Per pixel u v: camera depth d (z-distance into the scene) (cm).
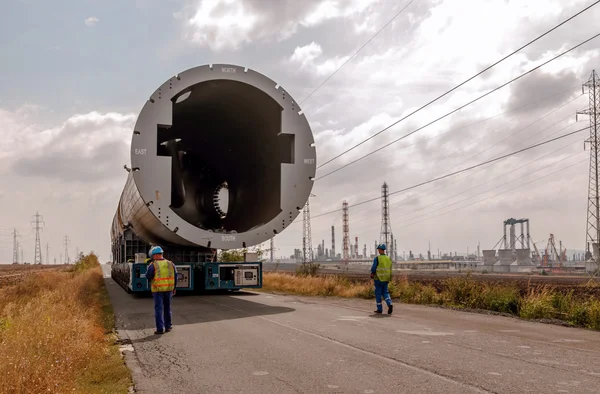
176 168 1641
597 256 5597
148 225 1619
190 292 1914
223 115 1688
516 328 1037
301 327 1047
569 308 1282
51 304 1308
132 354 803
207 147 1833
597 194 5541
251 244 1435
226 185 1778
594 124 5584
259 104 1552
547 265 13950
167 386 613
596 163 5597
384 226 10231
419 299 1662
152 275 1005
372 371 659
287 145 1536
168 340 921
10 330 913
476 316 1250
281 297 1816
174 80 1395
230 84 1486
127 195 1839
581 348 810
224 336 947
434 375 634
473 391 561
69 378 626
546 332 983
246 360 739
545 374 636
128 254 2086
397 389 574
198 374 666
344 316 1239
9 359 624
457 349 801
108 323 1138
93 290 2077
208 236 1392
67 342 762
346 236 14762
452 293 1631
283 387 593
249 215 1742
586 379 610
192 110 1636
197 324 1105
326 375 642
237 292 2009
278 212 1491
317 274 2922
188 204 1769
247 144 1778
